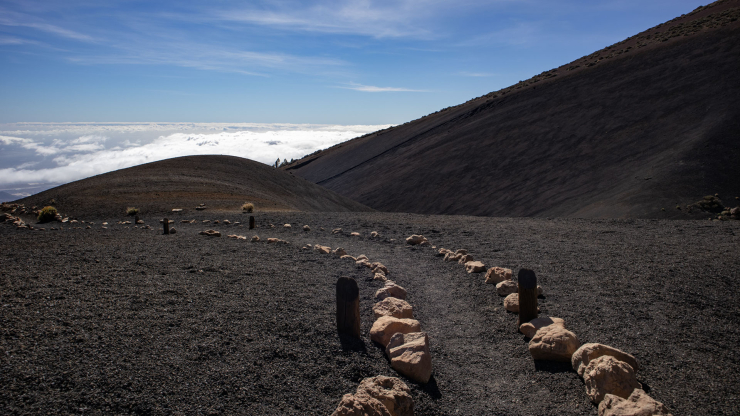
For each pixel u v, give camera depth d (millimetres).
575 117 63844
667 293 7066
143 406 3447
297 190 49031
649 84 61500
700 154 39156
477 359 5066
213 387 3820
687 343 5262
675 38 72688
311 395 3887
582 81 75562
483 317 6426
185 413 3430
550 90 79562
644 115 54594
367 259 10117
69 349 4203
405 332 5230
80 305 5496
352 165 100812
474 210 51719
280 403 3719
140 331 4773
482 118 84500
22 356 3969
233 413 3512
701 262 9078
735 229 13773
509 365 4898
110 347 4332
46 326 4695
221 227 17594
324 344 4859
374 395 3691
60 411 3277
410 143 94812
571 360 4727
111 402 3449
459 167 66875
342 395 3953
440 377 4605
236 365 4219
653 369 4621
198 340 4668
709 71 55844
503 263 9695
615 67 73750
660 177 37938
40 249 10148
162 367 4043
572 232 14219
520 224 16875
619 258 9719
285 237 14516
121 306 5559
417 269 9594
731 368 4652
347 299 5102
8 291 5918
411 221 18656
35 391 3475
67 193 31703
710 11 86875
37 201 30906
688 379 4418
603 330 5656
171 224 19312
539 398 4191
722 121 43188
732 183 33938
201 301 6004
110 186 33188
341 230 15664
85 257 8930
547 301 6863
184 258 9148
